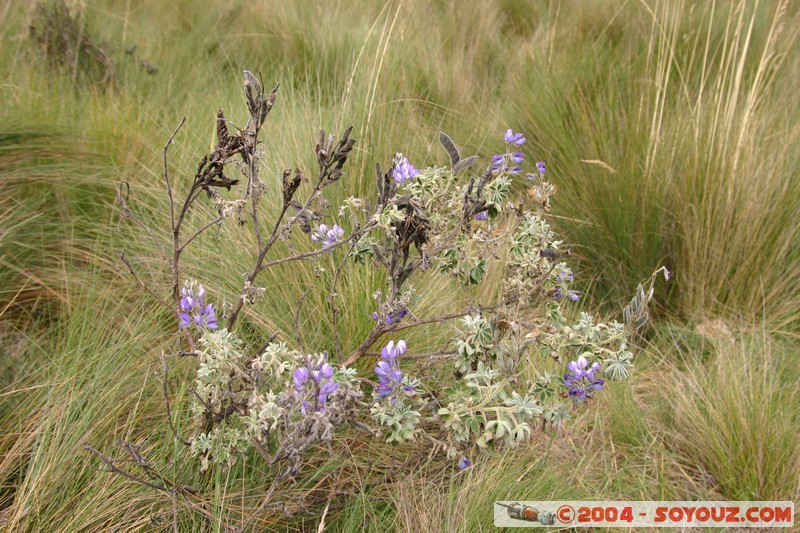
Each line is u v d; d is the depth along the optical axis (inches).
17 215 70.4
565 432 62.7
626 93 96.5
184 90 106.0
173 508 50.1
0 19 109.4
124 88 103.3
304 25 125.9
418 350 63.0
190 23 137.3
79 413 54.2
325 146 48.0
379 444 58.8
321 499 55.0
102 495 49.8
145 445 53.4
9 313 65.4
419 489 56.2
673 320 77.2
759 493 58.7
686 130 82.6
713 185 76.9
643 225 79.7
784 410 62.2
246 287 51.1
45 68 100.8
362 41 116.6
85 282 67.0
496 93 114.8
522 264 50.8
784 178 80.1
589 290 79.5
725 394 62.6
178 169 79.8
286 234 49.6
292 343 61.9
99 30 116.2
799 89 103.7
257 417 46.3
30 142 77.9
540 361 64.0
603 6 134.2
